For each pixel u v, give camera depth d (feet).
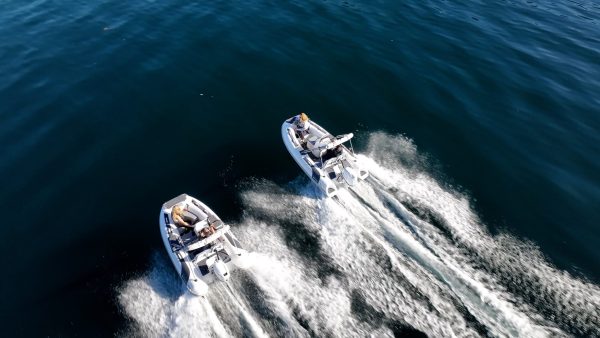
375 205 56.24
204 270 46.65
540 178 64.85
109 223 56.54
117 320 45.68
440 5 112.98
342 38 96.07
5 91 77.51
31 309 47.34
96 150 67.00
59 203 59.00
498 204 59.67
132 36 93.61
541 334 42.52
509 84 84.99
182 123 72.49
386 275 47.91
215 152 67.21
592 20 112.16
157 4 105.81
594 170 66.80
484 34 101.19
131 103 76.28
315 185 59.77
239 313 44.45
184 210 53.72
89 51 88.69
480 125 74.69
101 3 106.01
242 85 81.35
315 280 47.65
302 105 77.46
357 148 67.82
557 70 89.97
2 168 63.41
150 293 47.73
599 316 44.86
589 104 80.59
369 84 83.30
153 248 53.31
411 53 92.48
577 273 50.21
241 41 93.15
